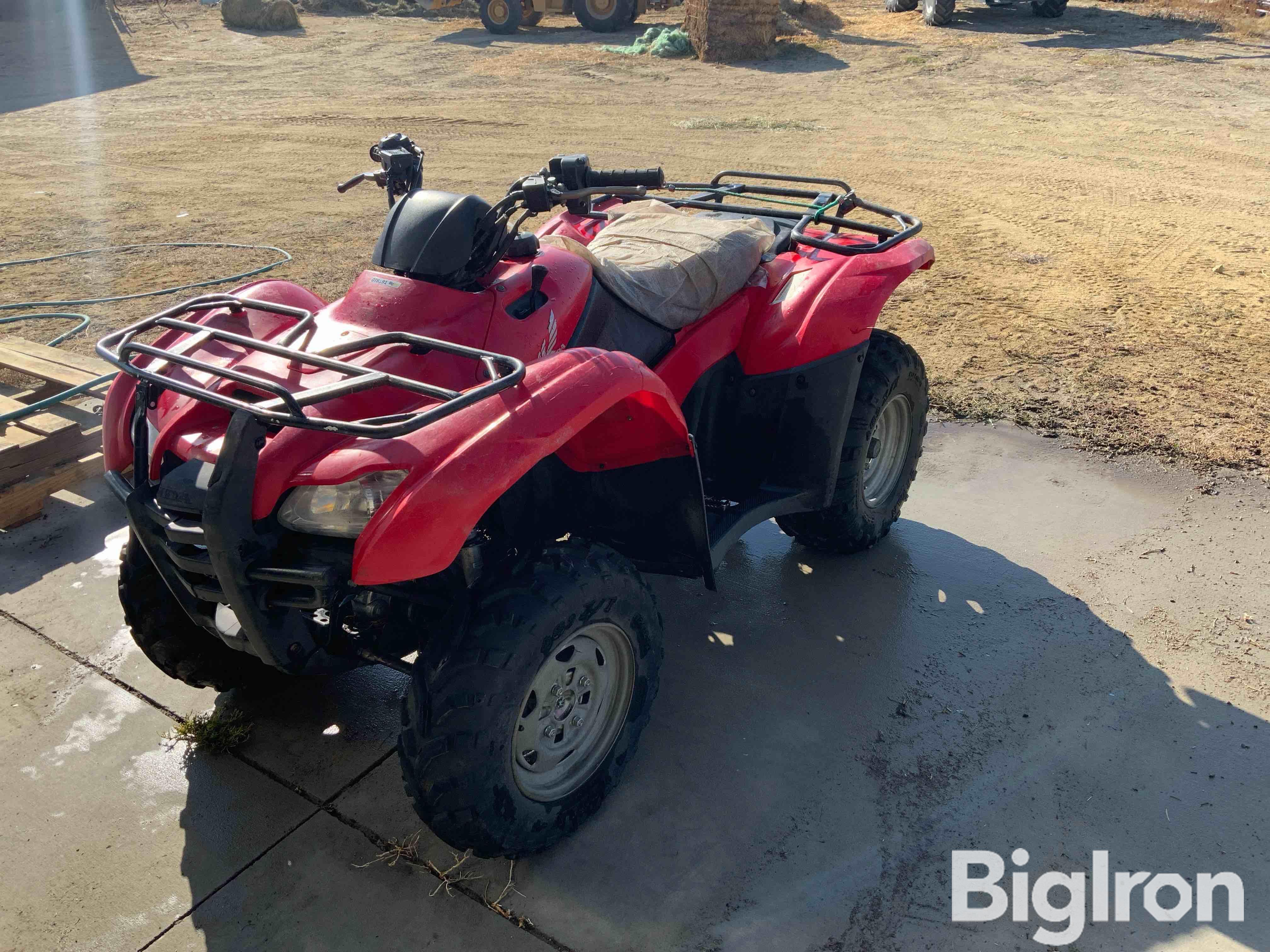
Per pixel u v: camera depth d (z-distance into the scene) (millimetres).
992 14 20422
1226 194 9336
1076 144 11273
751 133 12102
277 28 21984
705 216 3684
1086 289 6918
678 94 14641
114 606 3686
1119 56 16125
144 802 2812
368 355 2521
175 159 11570
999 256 7641
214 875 2580
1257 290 6859
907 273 3646
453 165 10789
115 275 7543
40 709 3168
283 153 11789
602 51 18141
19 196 10055
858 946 2359
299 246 8289
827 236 4141
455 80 16047
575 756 2709
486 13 20047
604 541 3057
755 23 16906
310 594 2266
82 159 11617
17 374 5535
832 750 2965
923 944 2361
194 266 7754
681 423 2672
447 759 2293
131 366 2301
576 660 2598
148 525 2424
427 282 2645
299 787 2863
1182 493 4328
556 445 2289
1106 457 4652
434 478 2115
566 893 2514
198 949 2377
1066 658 3342
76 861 2621
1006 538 4062
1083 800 2762
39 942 2395
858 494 3725
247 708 3174
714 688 3236
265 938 2402
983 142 11461
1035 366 5652
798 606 3670
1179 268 7348
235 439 2160
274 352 2316
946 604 3654
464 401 2082
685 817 2738
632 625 2672
